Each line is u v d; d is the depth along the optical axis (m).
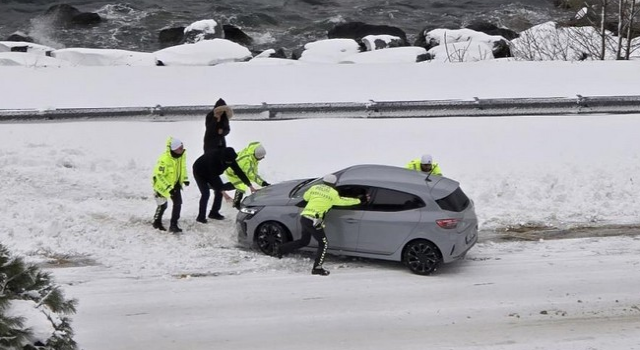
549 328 24.83
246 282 28.44
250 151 34.47
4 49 65.69
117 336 23.84
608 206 36.47
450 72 53.25
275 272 29.48
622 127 45.22
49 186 36.91
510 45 67.19
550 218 35.34
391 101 46.78
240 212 31.75
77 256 30.38
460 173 39.53
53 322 16.41
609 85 50.84
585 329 24.75
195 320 25.14
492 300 27.06
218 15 90.25
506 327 24.91
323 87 50.12
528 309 26.31
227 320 25.17
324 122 45.16
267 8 94.75
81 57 63.47
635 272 29.59
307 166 39.91
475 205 36.53
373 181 30.09
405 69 53.84
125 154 40.84
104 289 27.41
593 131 44.56
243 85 50.38
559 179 38.84
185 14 91.25
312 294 27.42
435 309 26.27
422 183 30.03
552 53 63.03
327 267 30.28
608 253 31.58
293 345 23.48
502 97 48.47
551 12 95.19
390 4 97.56
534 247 32.34
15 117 44.22
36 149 40.81
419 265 29.31
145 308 25.94
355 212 29.83
